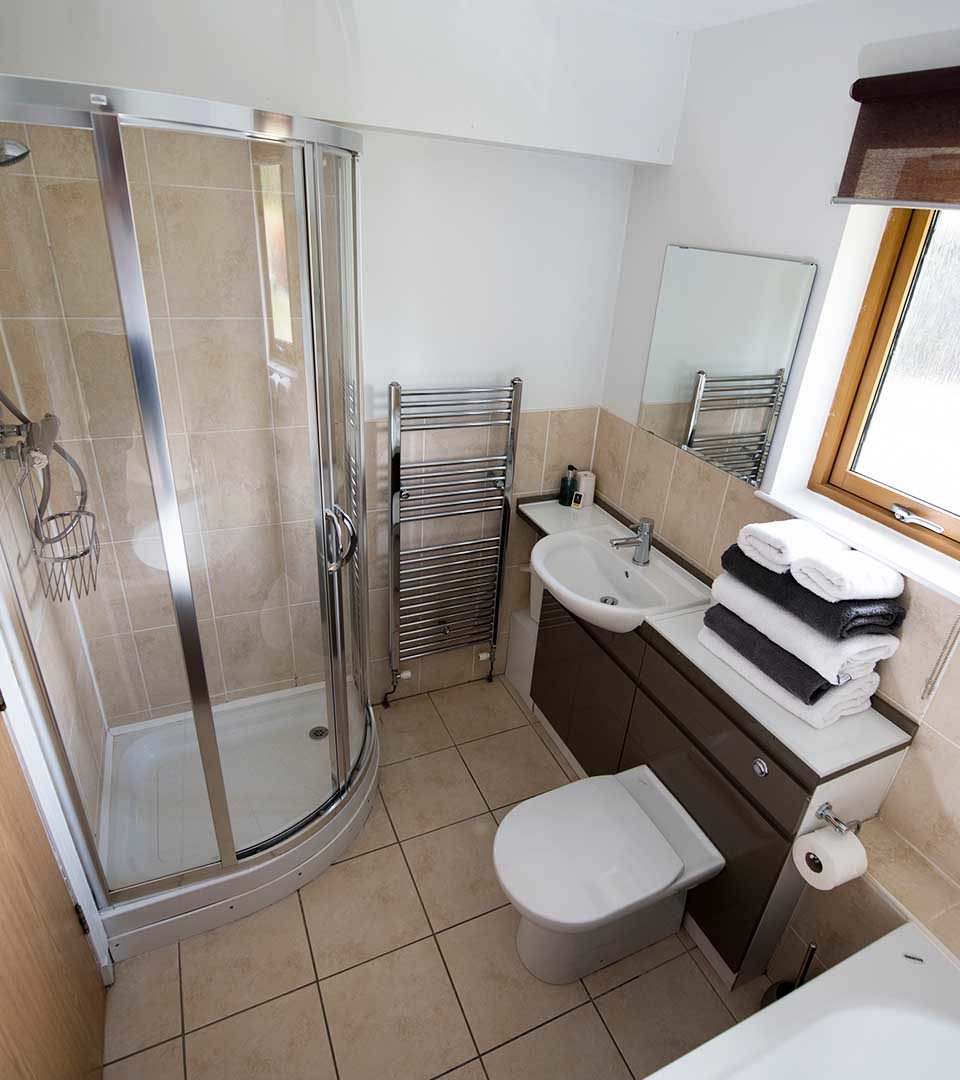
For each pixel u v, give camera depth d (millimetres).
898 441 1707
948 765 1522
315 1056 1677
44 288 1542
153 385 1399
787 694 1635
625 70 1927
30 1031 1202
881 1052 1329
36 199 1439
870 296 1669
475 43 1758
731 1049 1314
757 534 1717
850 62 1517
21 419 1600
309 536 2100
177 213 1605
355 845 2227
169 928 1869
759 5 1648
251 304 1775
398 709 2816
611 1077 1674
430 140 1972
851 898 1617
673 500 2275
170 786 2109
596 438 2656
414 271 2119
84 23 1467
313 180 1496
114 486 1829
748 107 1800
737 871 1777
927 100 1340
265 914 1992
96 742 2035
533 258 2258
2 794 1234
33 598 1621
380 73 1706
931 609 1506
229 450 1938
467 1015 1783
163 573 1998
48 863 1454
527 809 1890
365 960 1894
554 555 2361
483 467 2512
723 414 2016
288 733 2289
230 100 1616
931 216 1525
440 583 2652
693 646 1867
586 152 1995
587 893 1668
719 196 1935
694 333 2072
